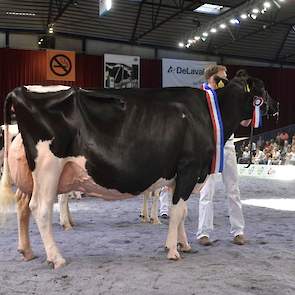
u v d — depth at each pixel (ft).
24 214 14.38
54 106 13.24
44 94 13.33
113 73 72.74
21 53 69.21
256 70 83.97
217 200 31.83
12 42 70.38
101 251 15.60
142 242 17.11
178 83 76.33
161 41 78.23
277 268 13.42
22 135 13.41
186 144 14.21
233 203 16.83
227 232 19.12
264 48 83.20
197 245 16.56
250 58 85.51
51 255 13.44
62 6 65.31
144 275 12.63
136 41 77.30
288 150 61.72
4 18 68.03
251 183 47.06
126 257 14.74
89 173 13.51
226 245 16.58
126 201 30.96
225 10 67.51
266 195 35.94
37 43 71.41
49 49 69.82
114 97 13.79
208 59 82.99
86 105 13.48
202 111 14.70
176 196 14.40
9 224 20.51
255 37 79.20
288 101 85.40
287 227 20.63
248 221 22.50
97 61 73.72
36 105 13.20
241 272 12.96
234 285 11.81
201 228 16.63
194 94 14.94
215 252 15.43
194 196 33.91
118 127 13.58
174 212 14.43
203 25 71.41
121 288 11.58
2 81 68.54
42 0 63.77
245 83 15.92
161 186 14.53
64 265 13.55
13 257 14.75
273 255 14.99
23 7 65.41
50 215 13.48
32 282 12.10
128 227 20.58
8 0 63.57
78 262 14.01
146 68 76.33
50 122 13.19
